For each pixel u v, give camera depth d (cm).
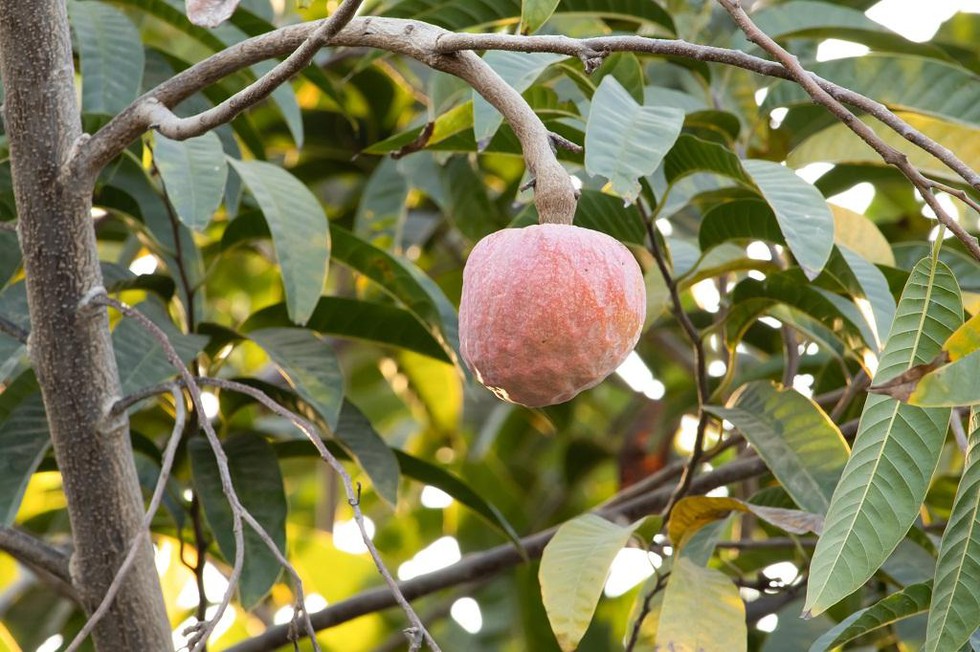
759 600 227
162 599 193
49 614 271
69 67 190
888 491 177
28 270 190
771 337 263
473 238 260
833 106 173
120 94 216
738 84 235
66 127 189
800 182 193
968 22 276
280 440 233
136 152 221
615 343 177
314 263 209
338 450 228
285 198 211
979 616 178
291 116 227
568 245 177
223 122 180
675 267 226
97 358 191
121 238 259
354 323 226
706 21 243
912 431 177
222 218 275
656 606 204
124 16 221
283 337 217
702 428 211
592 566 195
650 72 251
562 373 177
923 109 223
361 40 179
